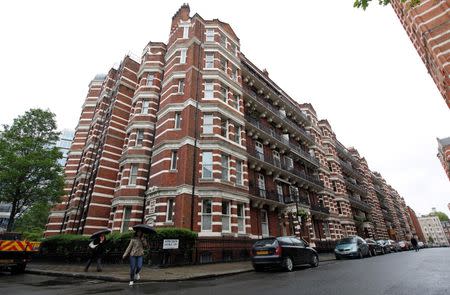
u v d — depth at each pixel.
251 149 21.44
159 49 24.42
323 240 27.38
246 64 25.75
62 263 15.70
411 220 88.06
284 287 7.26
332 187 35.69
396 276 8.66
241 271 11.10
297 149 28.81
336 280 8.23
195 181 16.30
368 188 53.16
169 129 18.25
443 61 11.87
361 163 56.19
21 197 18.78
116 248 14.18
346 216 33.81
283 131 28.59
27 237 31.92
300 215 22.09
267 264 11.38
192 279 9.30
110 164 22.38
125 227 17.77
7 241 12.33
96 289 7.55
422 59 15.31
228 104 20.47
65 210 25.52
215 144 17.62
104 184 21.52
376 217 50.62
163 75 23.39
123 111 24.73
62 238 16.78
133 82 26.38
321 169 32.94
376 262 14.41
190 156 16.67
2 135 19.52
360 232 39.94
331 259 18.22
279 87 31.00
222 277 9.93
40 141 20.45
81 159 27.98
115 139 23.38
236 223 16.70
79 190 23.84
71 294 6.80
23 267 12.61
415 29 13.99
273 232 20.59
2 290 7.62
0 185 17.91
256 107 24.52
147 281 8.90
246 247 16.55
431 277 8.17
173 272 10.43
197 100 18.97
